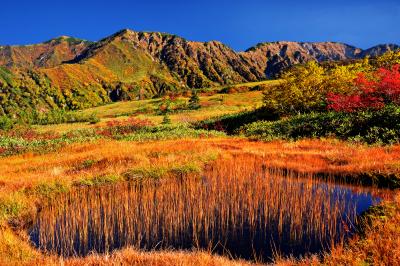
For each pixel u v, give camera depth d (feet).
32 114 280.10
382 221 30.07
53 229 34.65
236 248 31.04
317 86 129.90
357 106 96.78
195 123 164.04
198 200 41.96
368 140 77.10
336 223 34.94
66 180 51.06
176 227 35.04
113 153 72.84
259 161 64.64
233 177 51.85
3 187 48.14
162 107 301.84
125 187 50.39
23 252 28.86
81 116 287.69
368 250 25.13
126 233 34.76
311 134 91.71
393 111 83.25
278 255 29.37
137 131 142.82
